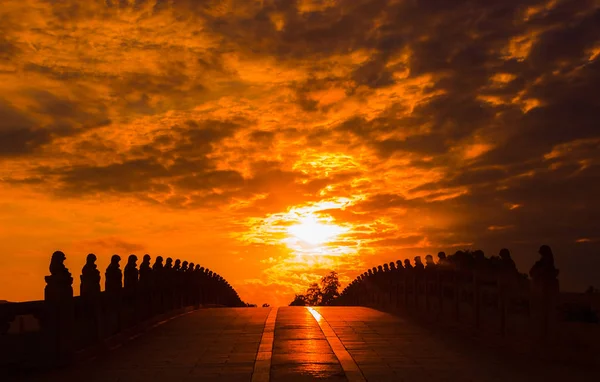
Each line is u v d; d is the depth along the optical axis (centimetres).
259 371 1494
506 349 1780
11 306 1443
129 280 2256
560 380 1343
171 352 1784
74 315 1656
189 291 3547
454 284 2303
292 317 2698
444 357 1672
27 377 1438
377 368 1527
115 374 1473
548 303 1585
